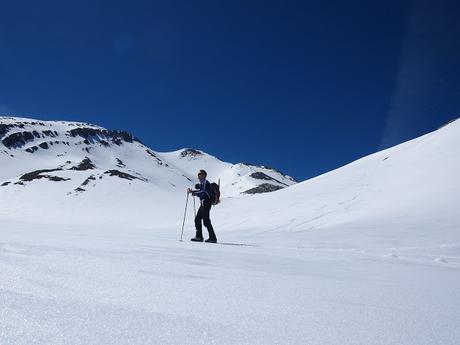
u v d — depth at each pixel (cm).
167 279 242
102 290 192
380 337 152
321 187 3028
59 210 6819
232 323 156
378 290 276
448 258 725
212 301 192
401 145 3716
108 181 8131
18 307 145
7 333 118
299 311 187
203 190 848
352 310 199
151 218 5862
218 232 1742
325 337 147
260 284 256
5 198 7494
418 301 243
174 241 670
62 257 290
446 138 3020
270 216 2247
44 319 135
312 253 612
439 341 152
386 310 205
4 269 219
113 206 7000
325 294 240
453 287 329
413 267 509
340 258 550
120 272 249
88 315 146
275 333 147
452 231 1148
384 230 1244
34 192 7725
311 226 1808
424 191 2055
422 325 176
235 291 223
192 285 230
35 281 196
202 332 140
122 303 170
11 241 377
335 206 2209
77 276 221
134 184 8069
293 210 2284
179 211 6372
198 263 337
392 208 1866
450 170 2305
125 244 469
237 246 669
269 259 438
